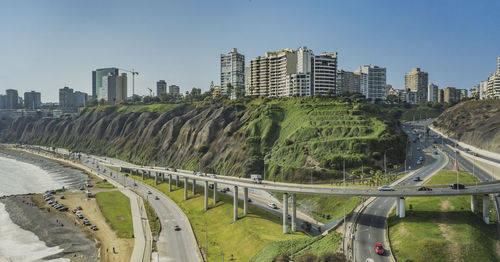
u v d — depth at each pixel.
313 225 99.12
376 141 145.00
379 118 177.38
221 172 175.50
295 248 76.81
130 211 133.50
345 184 120.69
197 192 150.50
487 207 77.06
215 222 113.75
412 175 120.50
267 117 194.00
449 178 106.19
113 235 109.19
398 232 73.31
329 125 168.38
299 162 147.62
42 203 152.88
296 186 101.19
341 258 62.94
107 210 135.38
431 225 73.06
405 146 158.75
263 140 178.62
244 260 82.19
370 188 89.88
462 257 62.03
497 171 120.00
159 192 164.88
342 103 199.12
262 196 136.25
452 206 81.31
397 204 80.62
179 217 123.19
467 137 177.38
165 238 102.81
